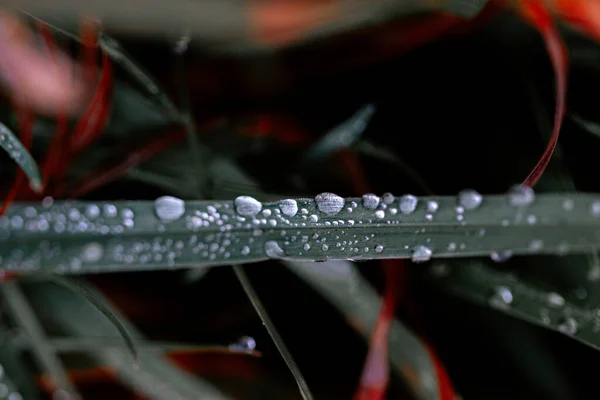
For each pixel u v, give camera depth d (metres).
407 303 0.23
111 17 0.22
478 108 0.24
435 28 0.23
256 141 0.24
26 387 0.22
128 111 0.23
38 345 0.22
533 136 0.23
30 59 0.23
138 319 0.23
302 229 0.21
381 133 0.23
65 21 0.22
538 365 0.22
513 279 0.22
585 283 0.22
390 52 0.24
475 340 0.23
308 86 0.24
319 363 0.23
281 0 0.23
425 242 0.21
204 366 0.23
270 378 0.22
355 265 0.23
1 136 0.21
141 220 0.21
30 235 0.20
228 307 0.23
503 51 0.24
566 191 0.23
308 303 0.23
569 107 0.23
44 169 0.22
